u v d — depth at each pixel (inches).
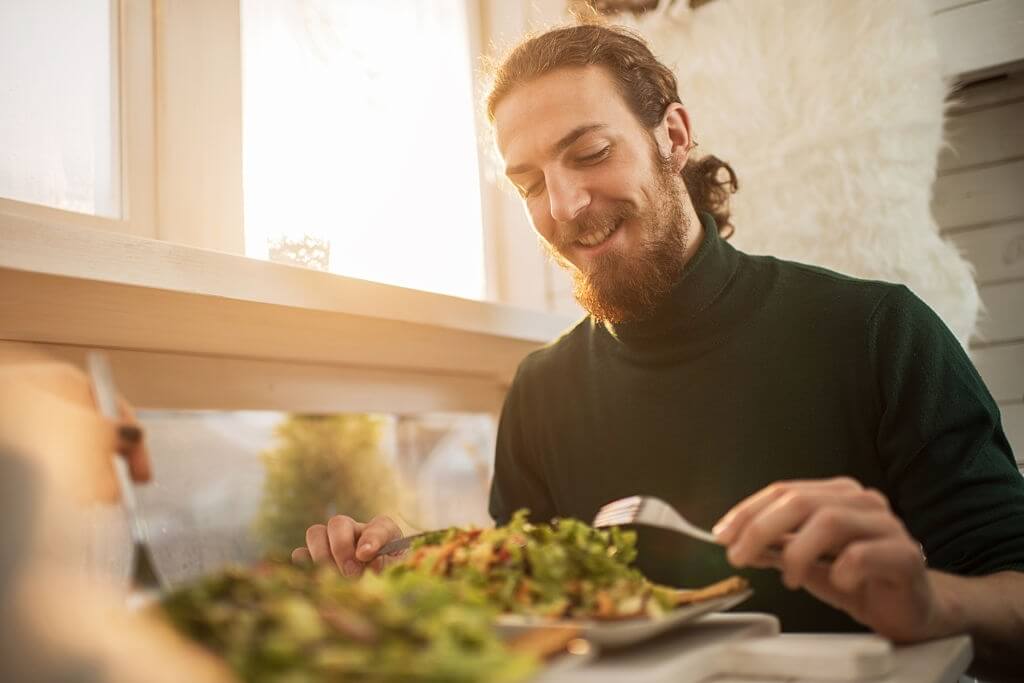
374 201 76.8
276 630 20.7
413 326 67.8
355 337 65.4
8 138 50.9
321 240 69.8
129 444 26.9
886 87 79.7
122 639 20.8
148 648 20.6
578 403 53.7
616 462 51.2
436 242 84.4
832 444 46.3
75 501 25.4
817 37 81.7
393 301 62.9
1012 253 81.2
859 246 80.2
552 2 91.7
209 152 62.6
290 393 65.4
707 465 48.3
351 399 70.8
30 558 22.5
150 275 46.6
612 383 52.2
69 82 54.6
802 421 46.9
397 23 81.4
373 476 81.9
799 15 82.1
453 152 88.1
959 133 83.0
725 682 28.3
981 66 77.9
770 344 48.6
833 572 29.0
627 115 49.4
